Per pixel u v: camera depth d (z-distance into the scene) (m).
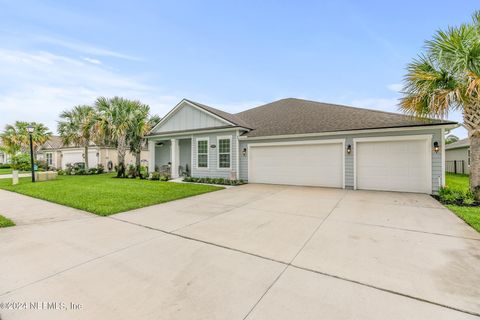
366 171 9.47
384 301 2.29
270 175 11.70
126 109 15.76
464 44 6.24
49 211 6.06
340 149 10.02
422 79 6.47
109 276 2.79
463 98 6.25
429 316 2.07
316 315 2.08
